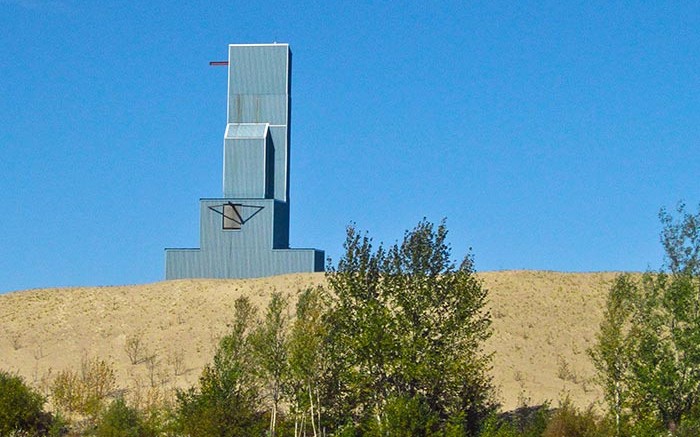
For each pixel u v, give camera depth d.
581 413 51.69
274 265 96.81
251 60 100.94
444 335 50.88
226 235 98.19
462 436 45.31
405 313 51.50
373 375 50.81
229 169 98.56
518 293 87.94
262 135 98.38
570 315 82.75
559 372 70.69
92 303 96.50
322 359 53.47
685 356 48.16
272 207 96.94
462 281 52.00
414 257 52.72
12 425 60.00
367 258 53.75
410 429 45.88
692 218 50.75
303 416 54.16
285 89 100.38
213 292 94.31
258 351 56.50
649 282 52.88
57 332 89.94
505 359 73.38
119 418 58.00
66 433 61.75
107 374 74.00
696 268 50.22
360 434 52.31
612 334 50.22
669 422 47.59
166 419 58.66
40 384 76.00
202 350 82.75
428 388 50.06
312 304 56.06
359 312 51.97
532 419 55.06
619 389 49.53
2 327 92.00
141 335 87.50
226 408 55.38
